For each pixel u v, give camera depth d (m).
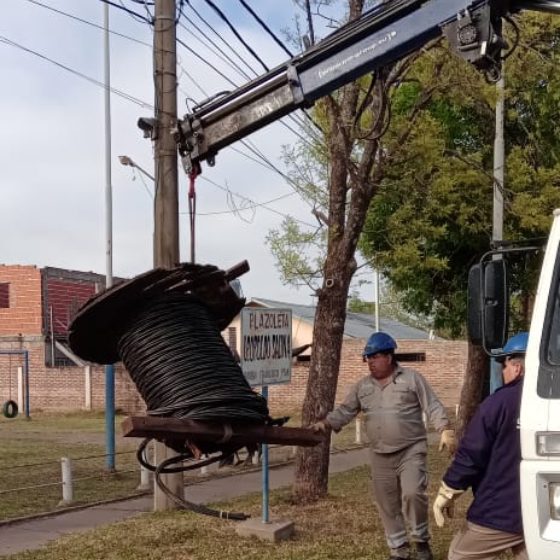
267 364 9.56
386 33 6.46
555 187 16.61
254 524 9.45
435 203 15.66
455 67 11.74
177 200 10.88
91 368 36.19
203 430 4.66
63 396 36.59
